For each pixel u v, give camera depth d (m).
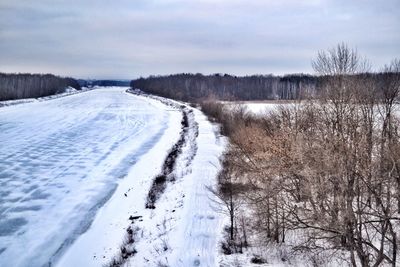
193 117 62.19
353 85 17.66
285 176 19.16
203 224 19.59
